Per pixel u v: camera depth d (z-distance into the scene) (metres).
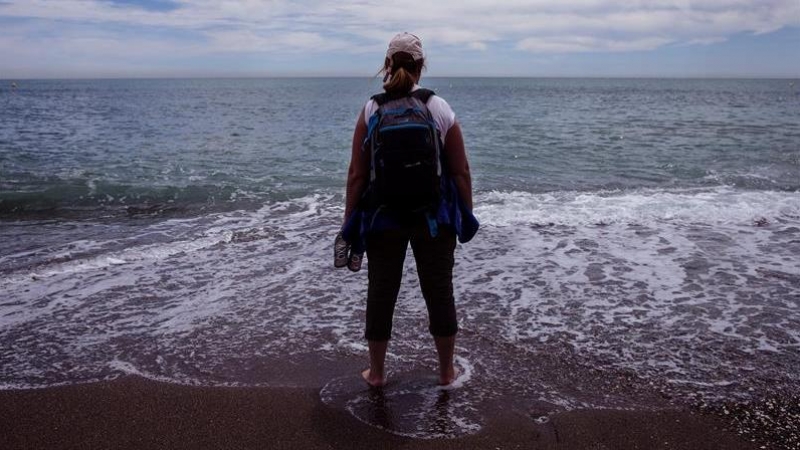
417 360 3.40
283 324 3.96
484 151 14.66
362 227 2.66
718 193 8.87
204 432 2.65
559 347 3.58
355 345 3.64
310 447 2.54
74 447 2.52
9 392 3.00
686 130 21.16
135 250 5.69
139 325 3.93
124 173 11.03
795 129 21.23
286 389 3.06
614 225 6.80
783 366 3.33
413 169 2.45
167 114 32.97
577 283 4.78
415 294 4.56
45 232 6.55
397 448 2.53
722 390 3.06
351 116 30.52
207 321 4.00
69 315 4.09
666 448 2.55
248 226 6.86
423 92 2.58
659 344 3.63
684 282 4.80
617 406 2.90
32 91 104.75
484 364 3.35
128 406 2.87
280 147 15.76
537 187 9.59
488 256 5.56
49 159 12.99
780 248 5.84
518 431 2.67
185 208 7.96
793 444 2.59
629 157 13.50
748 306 4.27
